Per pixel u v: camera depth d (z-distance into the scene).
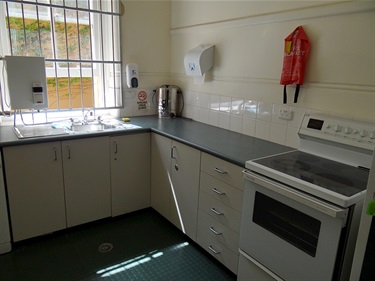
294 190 1.48
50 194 2.34
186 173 2.34
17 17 2.50
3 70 2.44
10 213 2.21
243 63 2.48
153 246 2.41
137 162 2.74
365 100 1.76
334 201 1.32
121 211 2.76
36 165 2.22
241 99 2.54
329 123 1.86
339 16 1.82
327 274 1.37
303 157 1.91
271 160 1.82
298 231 1.49
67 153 2.34
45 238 2.45
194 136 2.43
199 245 2.34
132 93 3.20
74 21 2.78
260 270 1.74
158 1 3.16
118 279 2.03
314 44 1.97
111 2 2.88
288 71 2.06
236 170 1.88
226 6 2.59
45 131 2.38
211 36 2.77
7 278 2.00
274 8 2.20
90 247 2.37
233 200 1.93
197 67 2.72
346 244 1.36
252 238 1.75
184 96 3.21
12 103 2.29
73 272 2.08
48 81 2.74
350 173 1.63
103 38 2.99
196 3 2.90
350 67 1.81
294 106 2.14
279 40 2.18
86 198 2.53
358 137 1.71
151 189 2.88
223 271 2.15
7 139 2.12
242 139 2.38
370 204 1.17
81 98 2.94
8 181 2.14
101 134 2.46
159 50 3.28
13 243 2.31
